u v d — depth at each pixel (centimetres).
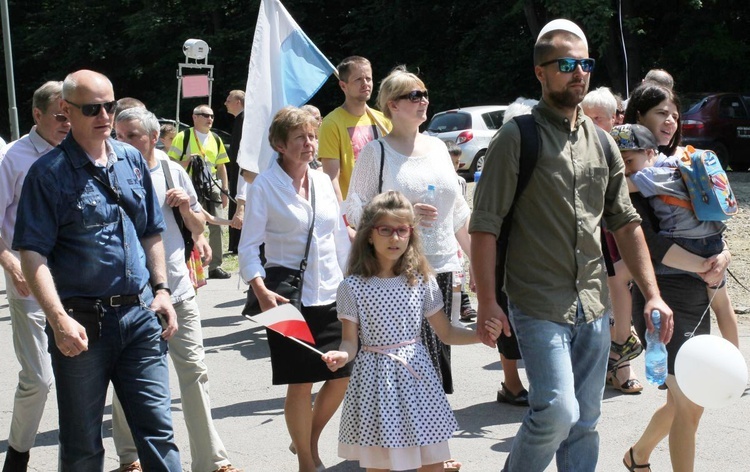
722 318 445
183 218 510
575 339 392
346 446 419
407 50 3061
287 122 486
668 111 462
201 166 1091
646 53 2666
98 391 397
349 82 604
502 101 2755
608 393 633
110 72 3681
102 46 3531
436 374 427
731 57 2520
